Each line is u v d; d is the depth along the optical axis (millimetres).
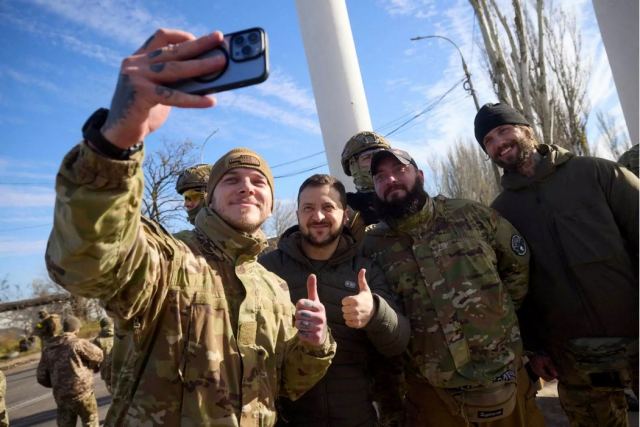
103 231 1036
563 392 2619
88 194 1003
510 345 2205
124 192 1026
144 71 935
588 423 2506
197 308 1407
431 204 2412
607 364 2232
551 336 2531
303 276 2154
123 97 944
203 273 1490
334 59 4109
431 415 2273
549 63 11164
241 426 1347
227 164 1684
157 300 1348
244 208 1622
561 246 2420
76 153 1024
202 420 1285
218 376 1353
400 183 2338
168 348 1341
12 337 34000
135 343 1334
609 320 2291
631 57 2717
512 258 2400
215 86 938
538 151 2598
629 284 2271
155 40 982
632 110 2844
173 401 1302
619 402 2600
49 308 31234
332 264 2189
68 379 5273
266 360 1538
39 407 9047
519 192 2643
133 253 1183
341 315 2066
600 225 2328
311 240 2150
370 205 3014
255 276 1672
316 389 1953
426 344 2215
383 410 2412
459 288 2217
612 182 2379
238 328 1475
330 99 4105
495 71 7648
